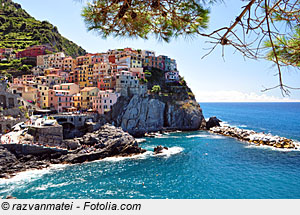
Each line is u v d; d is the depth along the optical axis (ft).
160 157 204.54
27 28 652.07
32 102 282.15
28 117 241.76
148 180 148.46
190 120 379.55
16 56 509.35
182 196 123.85
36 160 177.06
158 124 351.87
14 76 422.00
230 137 308.19
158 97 360.28
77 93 334.65
